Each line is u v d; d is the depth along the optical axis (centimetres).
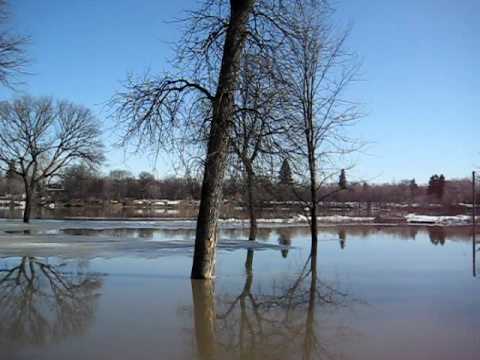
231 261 1783
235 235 3120
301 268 1633
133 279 1347
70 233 3070
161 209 7688
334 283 1350
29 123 4262
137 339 801
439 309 1039
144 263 1683
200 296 1125
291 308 1044
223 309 1018
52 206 7925
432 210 6538
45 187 6222
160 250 2088
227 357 721
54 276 1402
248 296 1158
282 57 1296
